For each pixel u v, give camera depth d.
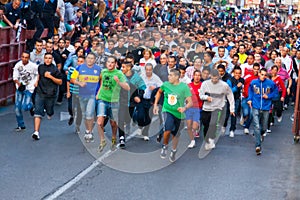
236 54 16.12
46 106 12.20
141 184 9.23
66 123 13.90
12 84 16.50
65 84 16.34
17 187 8.70
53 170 9.73
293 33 30.52
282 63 17.64
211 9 49.72
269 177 10.05
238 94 13.73
